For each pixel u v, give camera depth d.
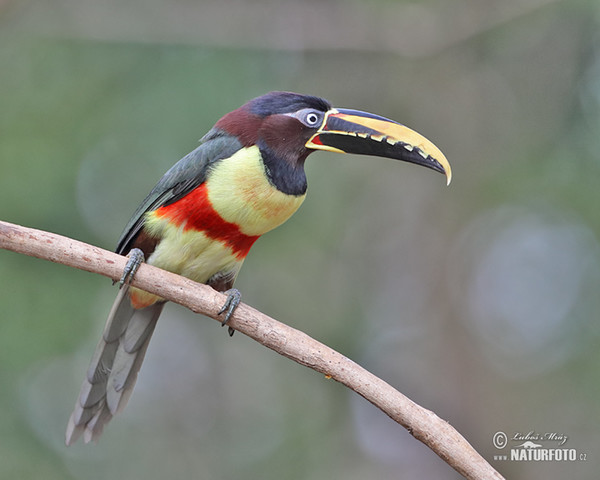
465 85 14.52
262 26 13.52
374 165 14.56
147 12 13.18
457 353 14.34
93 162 12.47
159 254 7.93
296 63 14.09
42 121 12.55
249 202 7.72
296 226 13.77
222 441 15.03
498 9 13.58
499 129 14.48
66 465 13.12
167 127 12.57
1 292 12.09
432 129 14.52
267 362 15.59
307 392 15.05
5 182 12.00
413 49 13.72
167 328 15.93
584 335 14.41
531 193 14.14
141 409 15.36
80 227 12.27
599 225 14.02
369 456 14.42
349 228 14.62
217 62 13.16
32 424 12.86
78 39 13.09
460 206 14.65
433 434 6.34
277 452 14.52
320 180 14.02
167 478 14.57
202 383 15.62
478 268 14.66
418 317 14.64
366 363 14.52
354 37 13.70
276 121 7.86
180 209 7.79
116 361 8.14
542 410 14.06
